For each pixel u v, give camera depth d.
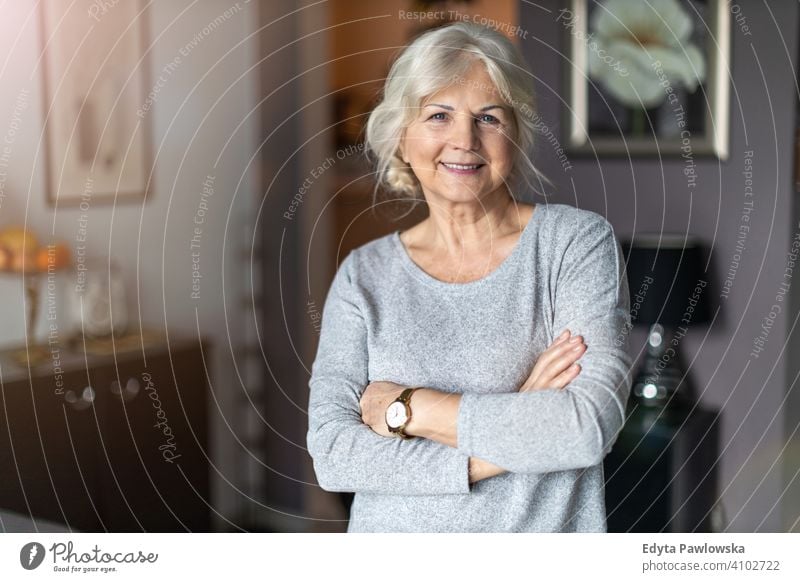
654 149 2.26
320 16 3.10
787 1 2.07
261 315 3.15
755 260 2.18
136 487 2.44
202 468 2.75
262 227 3.12
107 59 2.44
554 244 1.02
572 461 0.92
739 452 2.22
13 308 2.30
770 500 2.19
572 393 0.93
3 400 2.10
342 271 1.10
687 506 2.19
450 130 1.00
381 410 1.00
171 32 2.78
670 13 2.21
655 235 2.26
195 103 2.88
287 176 3.15
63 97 2.46
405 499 1.05
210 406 2.85
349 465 0.99
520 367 1.00
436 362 1.02
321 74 3.16
